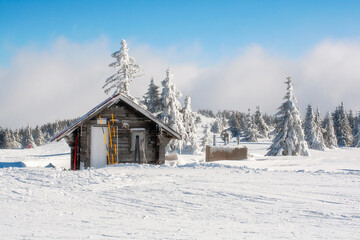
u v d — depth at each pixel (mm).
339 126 89000
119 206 7926
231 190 9750
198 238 5223
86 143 21125
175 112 38250
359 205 7844
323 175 13203
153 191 9773
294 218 6668
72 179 12156
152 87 41125
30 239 5129
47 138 135750
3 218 6641
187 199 8602
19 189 10086
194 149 40344
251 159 26906
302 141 38812
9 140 110000
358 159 29625
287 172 14266
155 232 5602
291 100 39750
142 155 21469
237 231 5684
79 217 6793
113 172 14242
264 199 8539
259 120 94500
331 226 6031
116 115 21578
